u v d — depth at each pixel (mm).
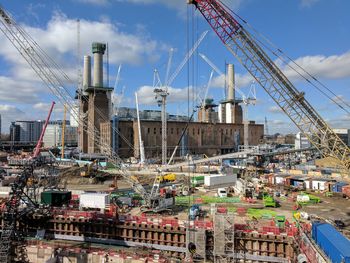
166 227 54875
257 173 121938
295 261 46062
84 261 49000
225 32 56188
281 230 50281
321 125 55469
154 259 46281
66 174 117625
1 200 69062
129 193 83000
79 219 60156
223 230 48125
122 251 50250
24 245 52531
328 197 84312
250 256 49219
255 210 67688
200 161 124938
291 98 55594
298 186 97375
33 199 71000
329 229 41219
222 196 82312
